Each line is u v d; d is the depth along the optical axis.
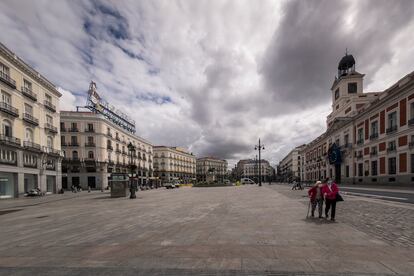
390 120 27.41
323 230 6.27
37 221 9.45
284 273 3.69
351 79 44.34
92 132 47.16
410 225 6.64
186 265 4.09
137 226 7.57
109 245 5.47
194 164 111.94
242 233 6.14
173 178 89.62
